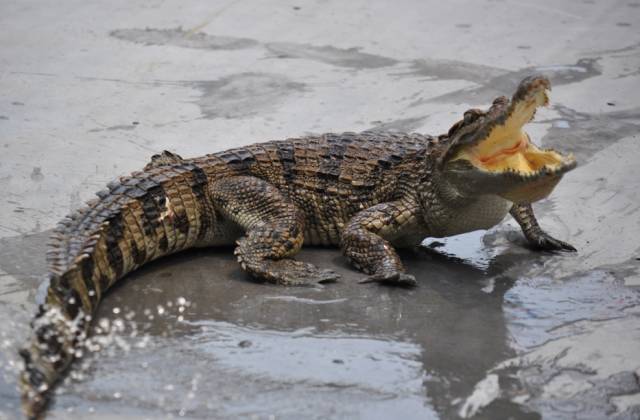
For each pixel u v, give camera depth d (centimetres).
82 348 576
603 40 1361
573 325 627
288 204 725
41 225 766
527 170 659
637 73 1214
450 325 625
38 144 947
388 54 1283
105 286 652
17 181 853
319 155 763
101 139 968
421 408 522
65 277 584
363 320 630
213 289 674
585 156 942
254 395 530
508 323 629
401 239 754
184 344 588
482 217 713
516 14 1494
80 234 639
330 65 1231
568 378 557
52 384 532
